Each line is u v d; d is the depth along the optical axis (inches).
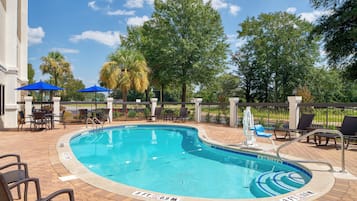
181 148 361.1
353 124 289.1
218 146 325.1
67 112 594.6
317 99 1186.0
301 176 219.5
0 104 441.4
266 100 1289.4
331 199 141.6
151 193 148.3
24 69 749.9
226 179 224.4
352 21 623.8
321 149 286.7
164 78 884.6
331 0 690.8
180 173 244.7
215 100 1326.3
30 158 232.1
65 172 188.9
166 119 661.3
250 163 277.1
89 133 460.1
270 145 314.2
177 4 877.2
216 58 883.4
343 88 1284.4
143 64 740.0
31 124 484.1
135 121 622.5
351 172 193.5
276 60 1210.6
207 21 888.3
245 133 315.6
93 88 573.6
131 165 272.8
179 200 137.7
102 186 159.6
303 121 342.6
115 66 702.5
